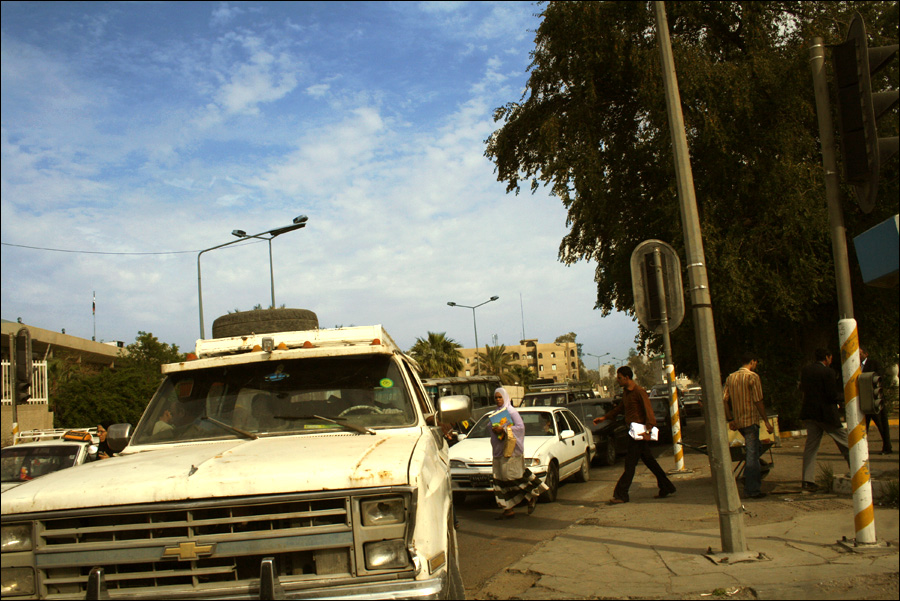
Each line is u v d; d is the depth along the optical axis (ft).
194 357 16.78
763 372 61.98
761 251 54.54
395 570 10.91
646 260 25.71
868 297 42.24
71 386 93.30
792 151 53.21
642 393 32.81
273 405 15.57
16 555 11.11
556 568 20.51
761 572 17.80
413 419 15.39
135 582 11.04
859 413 18.95
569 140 60.39
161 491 11.16
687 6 58.80
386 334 17.56
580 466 43.06
